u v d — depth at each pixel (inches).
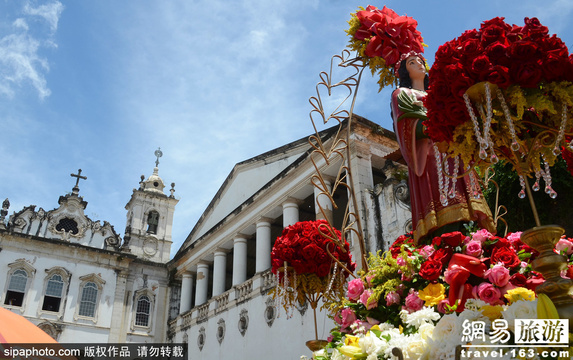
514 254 123.9
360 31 217.3
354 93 225.5
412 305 126.2
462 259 118.6
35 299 1012.5
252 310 827.4
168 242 1257.4
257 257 856.9
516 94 101.0
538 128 111.0
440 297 116.1
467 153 114.7
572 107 106.2
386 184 636.1
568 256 127.9
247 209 926.4
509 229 384.8
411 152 188.5
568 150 128.9
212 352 904.9
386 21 212.8
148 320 1125.1
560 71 100.7
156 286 1168.8
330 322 636.7
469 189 177.0
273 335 753.0
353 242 635.5
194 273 1144.8
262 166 986.1
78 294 1063.0
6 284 997.2
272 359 737.0
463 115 109.9
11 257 1024.2
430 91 114.9
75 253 1096.2
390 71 217.6
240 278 904.3
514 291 102.0
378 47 210.4
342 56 225.8
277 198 846.5
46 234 1091.9
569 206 368.5
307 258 221.0
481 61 101.8
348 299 174.2
